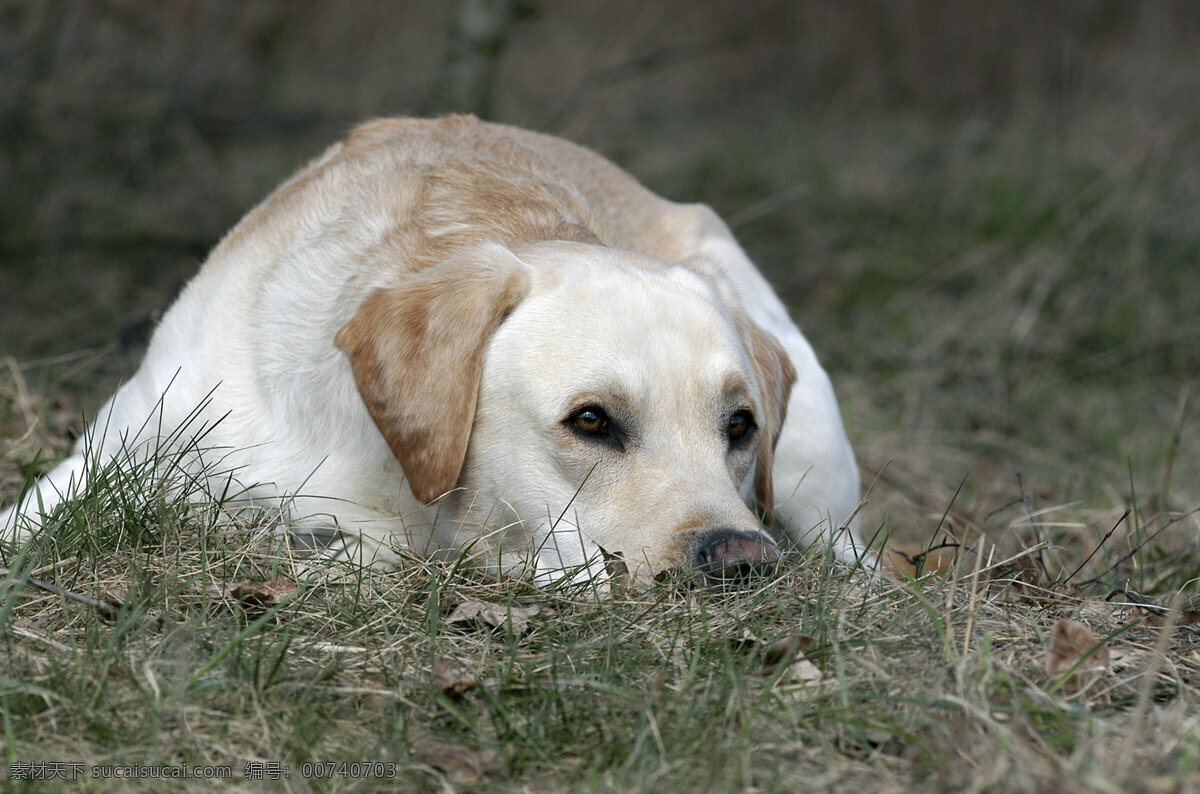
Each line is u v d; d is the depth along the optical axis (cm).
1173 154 1906
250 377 616
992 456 1049
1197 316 1377
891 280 1456
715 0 2819
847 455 751
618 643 495
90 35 1645
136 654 471
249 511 607
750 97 2559
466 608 521
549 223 646
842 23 2720
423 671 482
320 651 486
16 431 755
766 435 617
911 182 1808
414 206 638
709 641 497
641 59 1588
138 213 1451
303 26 2362
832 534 611
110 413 654
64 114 1526
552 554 547
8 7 1512
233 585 529
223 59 1939
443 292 555
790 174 1836
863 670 483
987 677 457
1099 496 930
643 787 399
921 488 915
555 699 453
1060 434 1111
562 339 545
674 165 1830
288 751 427
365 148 716
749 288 796
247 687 450
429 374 545
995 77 2491
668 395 543
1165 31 2430
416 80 2194
